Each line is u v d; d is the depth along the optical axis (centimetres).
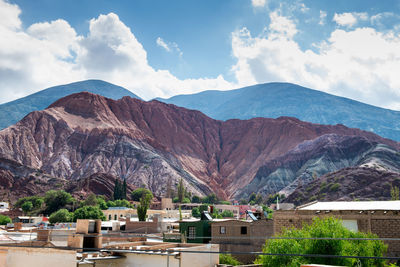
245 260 4734
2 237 3616
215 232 4950
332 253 2558
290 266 2639
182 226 5059
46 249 2111
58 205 19138
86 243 2852
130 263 2516
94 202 19100
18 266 2172
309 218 3891
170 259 2377
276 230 4022
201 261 2536
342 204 4172
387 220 3566
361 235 2777
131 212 13188
